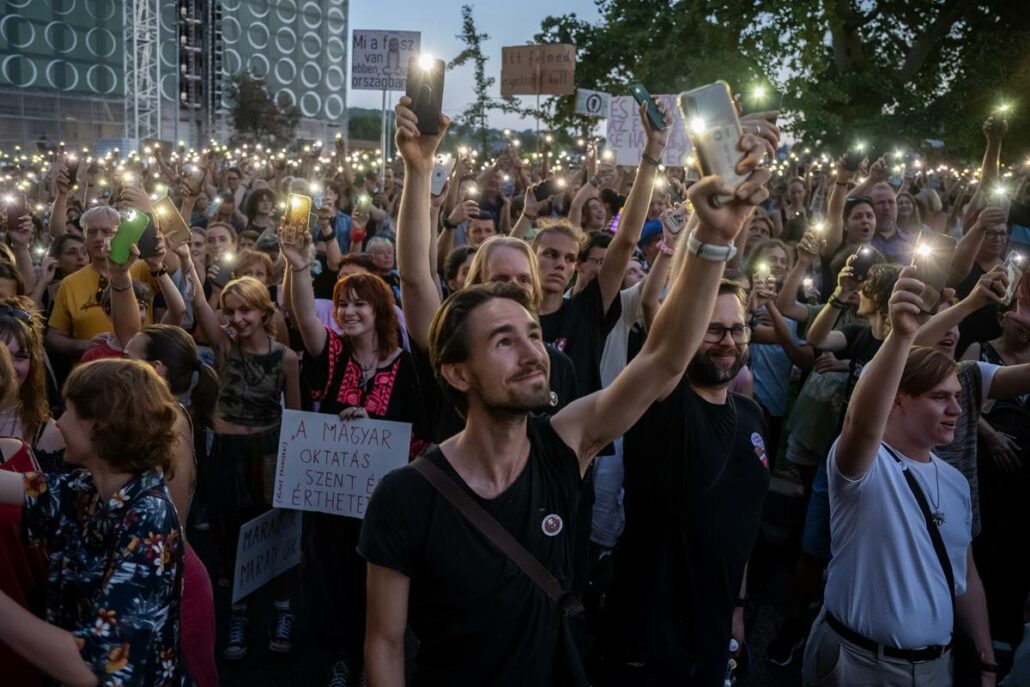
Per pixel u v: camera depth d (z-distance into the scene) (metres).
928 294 2.69
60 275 6.62
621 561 3.15
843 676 3.02
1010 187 9.21
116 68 53.81
